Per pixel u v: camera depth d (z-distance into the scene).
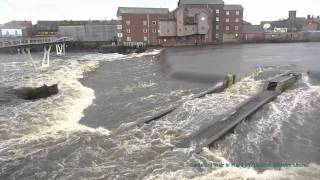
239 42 112.56
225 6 112.69
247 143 19.56
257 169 16.59
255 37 118.62
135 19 98.50
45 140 20.70
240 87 32.25
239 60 56.00
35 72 51.00
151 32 99.81
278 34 125.19
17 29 129.62
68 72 49.53
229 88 32.34
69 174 16.52
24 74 49.28
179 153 18.22
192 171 16.22
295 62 51.53
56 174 16.56
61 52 91.88
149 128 22.36
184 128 22.05
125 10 98.62
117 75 47.12
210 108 25.98
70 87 37.06
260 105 25.31
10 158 18.30
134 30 99.00
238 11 111.81
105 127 23.53
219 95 29.89
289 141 19.83
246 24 125.38
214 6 109.19
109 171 16.66
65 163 17.66
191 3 107.50
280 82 29.86
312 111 24.66
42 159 18.14
